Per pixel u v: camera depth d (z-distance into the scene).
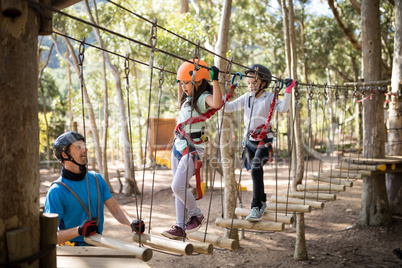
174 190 2.79
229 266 5.62
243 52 20.23
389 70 14.47
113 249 2.26
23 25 1.66
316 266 5.64
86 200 3.04
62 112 17.23
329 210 8.44
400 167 6.96
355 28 18.19
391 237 6.90
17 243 1.64
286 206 3.70
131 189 10.17
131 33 15.02
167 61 9.55
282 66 21.27
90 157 13.94
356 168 6.41
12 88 1.63
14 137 1.64
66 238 2.60
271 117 3.36
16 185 1.66
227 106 3.50
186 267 5.53
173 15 13.70
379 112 7.46
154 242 2.37
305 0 16.56
